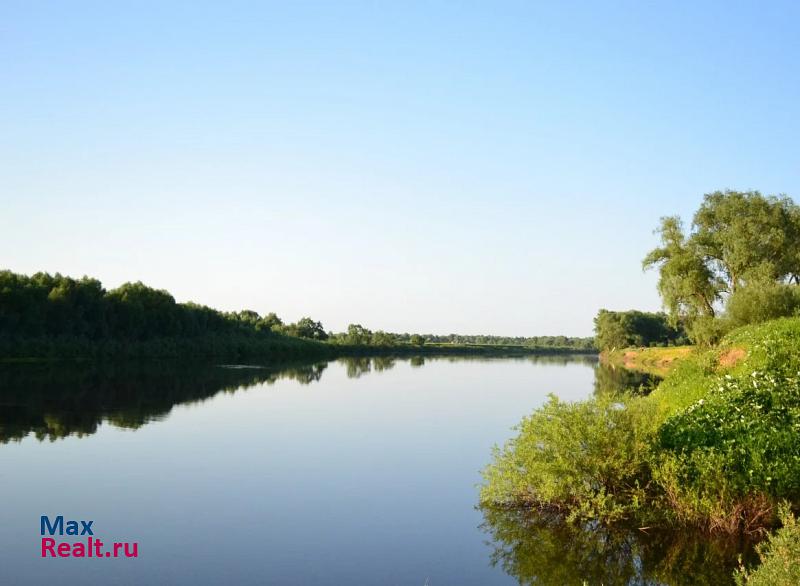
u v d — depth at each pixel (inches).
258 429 1000.9
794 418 529.0
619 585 406.3
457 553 462.0
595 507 513.7
